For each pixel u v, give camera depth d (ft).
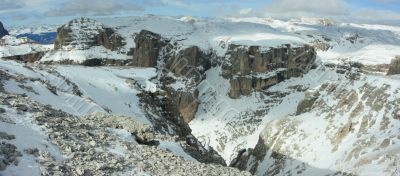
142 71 391.45
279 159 570.87
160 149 110.73
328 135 542.16
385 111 506.07
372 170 397.60
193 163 103.91
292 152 563.89
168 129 281.13
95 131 107.34
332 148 511.40
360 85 596.29
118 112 264.93
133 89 321.32
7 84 165.78
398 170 375.66
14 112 95.71
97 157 88.02
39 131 89.51
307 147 550.77
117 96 295.69
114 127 121.60
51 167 76.74
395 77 587.68
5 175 68.85
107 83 315.37
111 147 98.07
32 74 228.63
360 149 458.09
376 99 536.83
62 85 244.42
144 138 123.34
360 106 547.90
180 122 318.04
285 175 524.11
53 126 95.66
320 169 478.18
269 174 556.92
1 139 79.00
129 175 84.38
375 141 457.27
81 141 94.53
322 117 601.21
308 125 599.16
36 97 174.29
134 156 96.22
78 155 85.66
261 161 611.88
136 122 131.13
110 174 82.02
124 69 387.96
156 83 384.88
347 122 531.09
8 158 73.82
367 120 511.40
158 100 333.01
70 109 184.44
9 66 220.02
